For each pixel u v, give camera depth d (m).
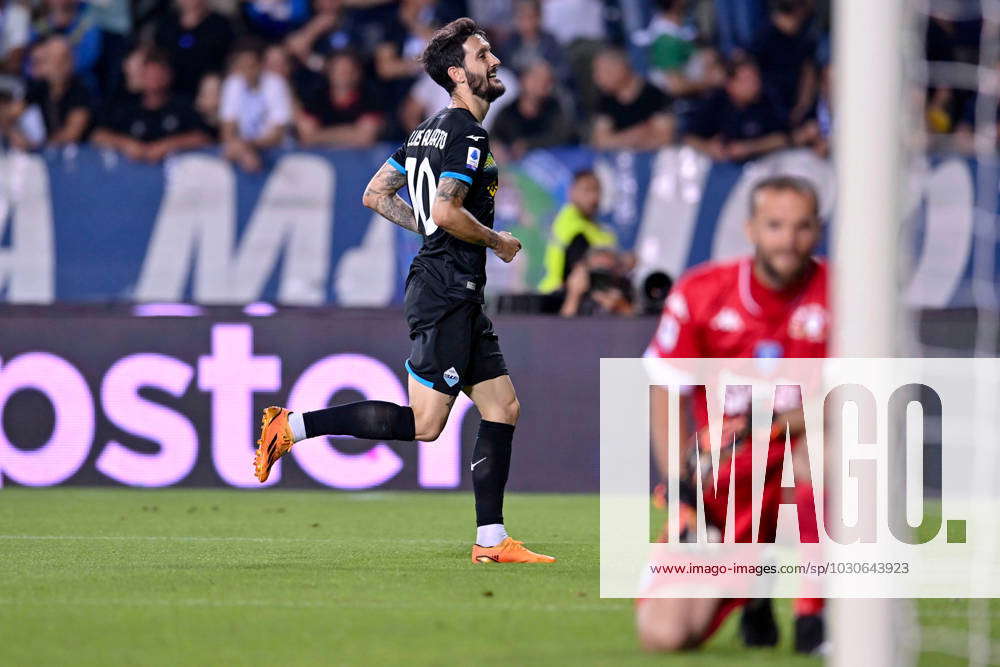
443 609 15.77
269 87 42.69
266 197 40.88
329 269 40.72
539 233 40.91
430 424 20.03
